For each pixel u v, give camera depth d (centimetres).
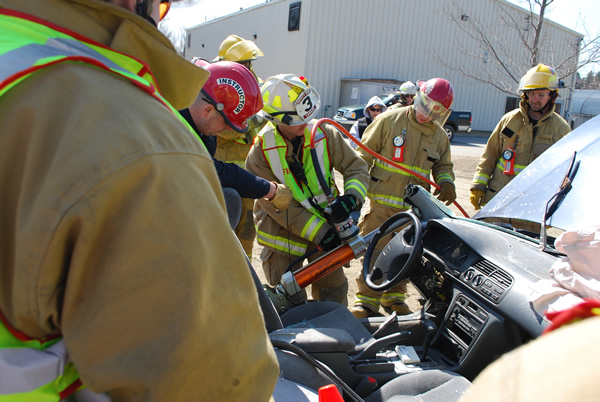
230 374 88
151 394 81
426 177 415
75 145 78
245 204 446
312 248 345
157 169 81
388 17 2003
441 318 235
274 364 98
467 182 1016
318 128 323
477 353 201
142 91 89
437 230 249
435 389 187
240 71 228
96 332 80
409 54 2075
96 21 91
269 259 347
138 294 80
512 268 204
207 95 222
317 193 315
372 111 775
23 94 80
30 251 76
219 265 88
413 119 413
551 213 232
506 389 49
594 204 220
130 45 94
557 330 54
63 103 80
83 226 77
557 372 46
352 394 175
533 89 422
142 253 80
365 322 256
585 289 175
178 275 81
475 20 1421
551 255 212
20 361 82
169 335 81
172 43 100
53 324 84
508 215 256
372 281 259
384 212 416
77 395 92
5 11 84
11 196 81
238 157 455
